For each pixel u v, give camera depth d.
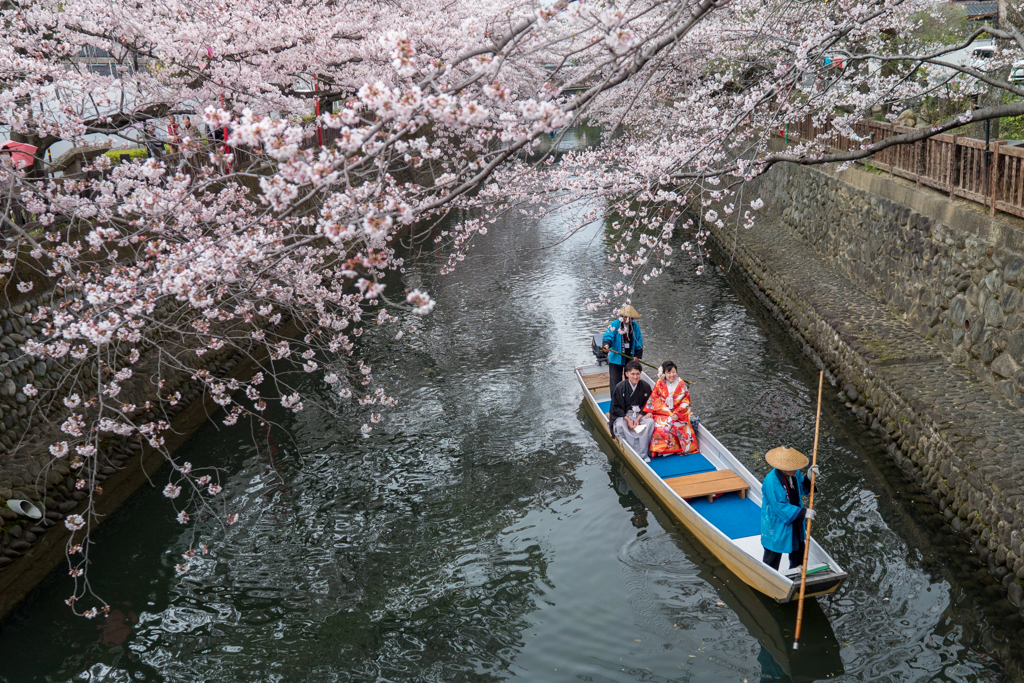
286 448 11.23
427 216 7.62
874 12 7.29
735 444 10.49
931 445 8.97
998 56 11.06
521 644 7.20
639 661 6.86
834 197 16.36
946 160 11.64
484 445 11.16
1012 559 7.11
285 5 11.30
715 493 8.56
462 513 9.48
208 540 9.11
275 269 6.48
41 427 9.82
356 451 11.09
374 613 7.79
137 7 10.78
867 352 11.38
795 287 15.12
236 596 8.15
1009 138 12.23
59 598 8.12
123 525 9.36
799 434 10.72
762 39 9.95
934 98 14.22
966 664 6.49
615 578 8.06
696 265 19.97
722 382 12.63
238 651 7.34
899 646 6.75
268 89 10.72
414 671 6.97
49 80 9.15
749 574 7.42
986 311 9.87
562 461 10.66
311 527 9.31
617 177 8.48
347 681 6.89
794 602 7.39
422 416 12.12
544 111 4.55
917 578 7.59
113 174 8.09
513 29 5.04
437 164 27.97
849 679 6.43
